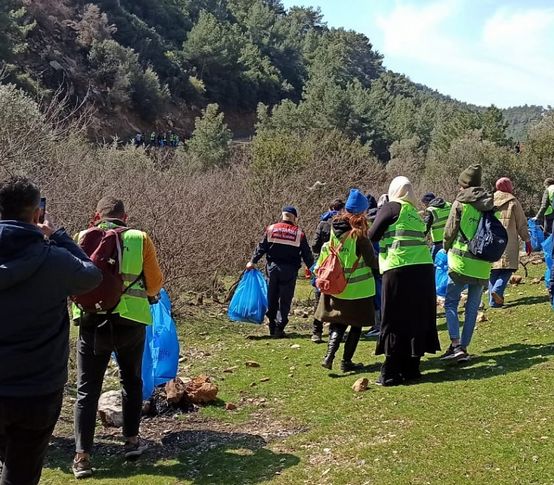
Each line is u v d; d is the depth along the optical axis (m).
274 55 112.38
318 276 6.62
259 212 14.52
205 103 87.62
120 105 67.62
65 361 3.42
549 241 8.91
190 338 9.28
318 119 70.12
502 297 9.18
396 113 87.75
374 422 5.14
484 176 35.69
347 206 6.75
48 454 5.04
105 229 4.78
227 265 13.20
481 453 4.25
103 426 5.61
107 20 79.19
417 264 6.02
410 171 38.47
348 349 6.86
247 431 5.38
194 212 11.75
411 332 6.01
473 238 6.45
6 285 3.20
